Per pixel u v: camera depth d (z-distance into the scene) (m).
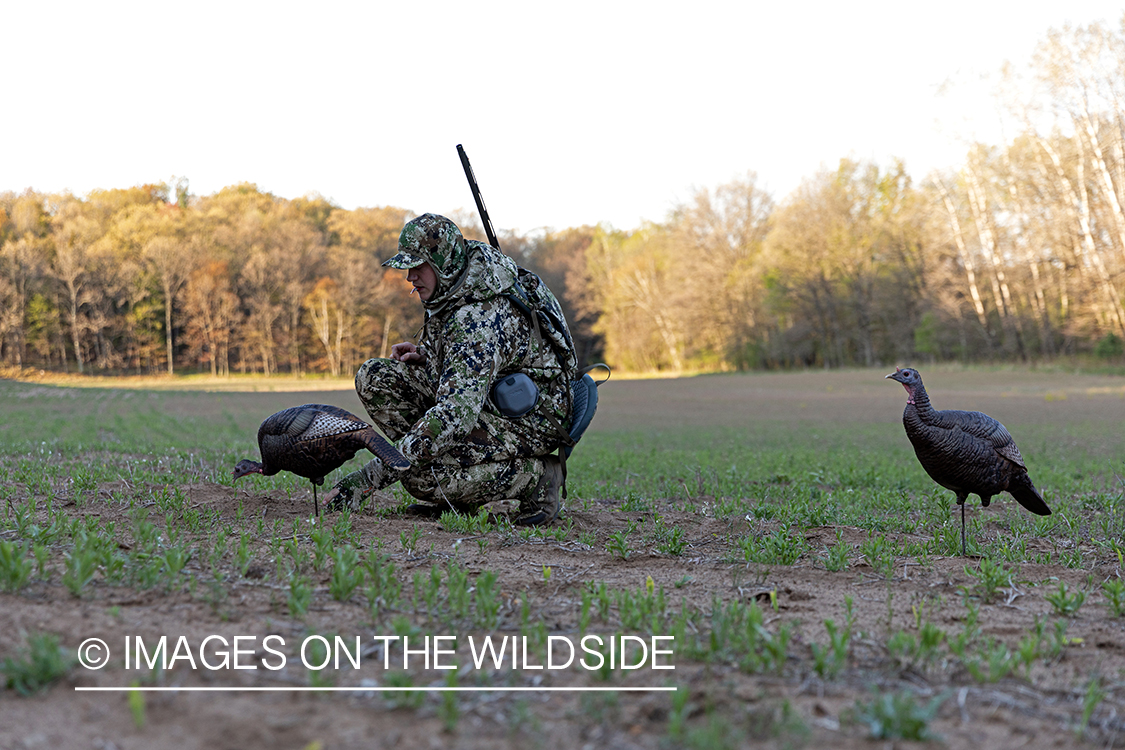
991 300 54.62
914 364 59.12
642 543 5.65
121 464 9.02
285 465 5.23
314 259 94.12
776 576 4.70
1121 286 45.09
